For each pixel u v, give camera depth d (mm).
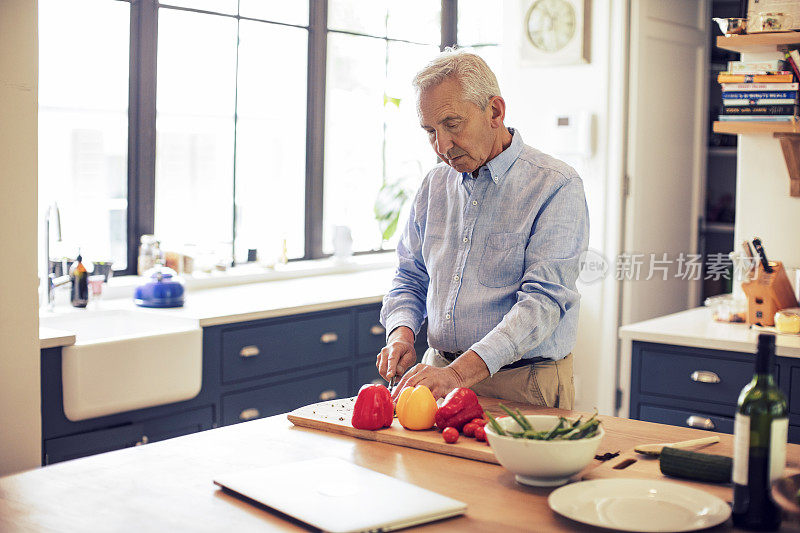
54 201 3115
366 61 4574
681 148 4262
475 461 1501
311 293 3697
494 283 2041
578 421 1404
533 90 4047
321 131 4371
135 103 3600
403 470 1450
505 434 1390
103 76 3492
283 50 4184
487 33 4758
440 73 1870
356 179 4609
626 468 1452
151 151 3654
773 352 1161
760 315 2908
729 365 2713
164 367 2887
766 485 1147
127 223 3648
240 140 4039
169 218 3797
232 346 3168
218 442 1618
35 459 2113
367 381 3752
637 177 3930
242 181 4070
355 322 3668
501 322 1869
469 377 1770
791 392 2590
